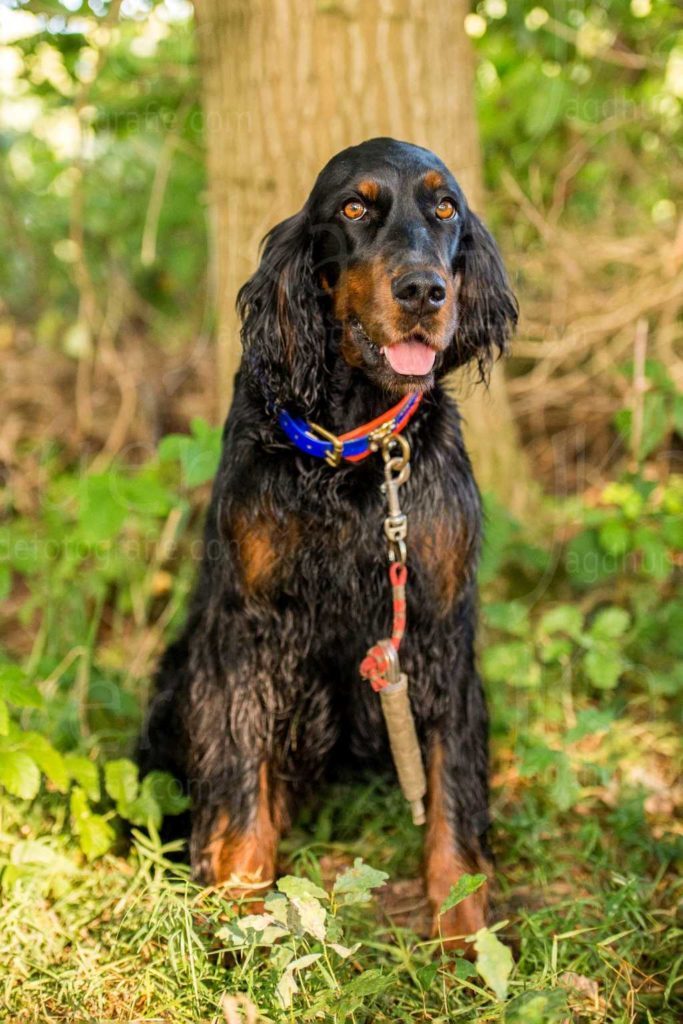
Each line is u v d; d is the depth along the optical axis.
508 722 3.10
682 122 4.95
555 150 4.94
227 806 2.47
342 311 2.34
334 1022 1.87
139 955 2.16
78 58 4.06
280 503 2.32
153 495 3.10
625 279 4.72
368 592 2.38
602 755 3.05
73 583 3.71
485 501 3.44
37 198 5.70
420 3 3.25
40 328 5.43
